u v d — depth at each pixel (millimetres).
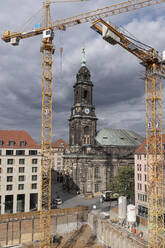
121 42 53062
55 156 163875
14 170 73812
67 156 114375
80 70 115125
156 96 54688
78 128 109750
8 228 59219
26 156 76000
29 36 67125
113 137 116250
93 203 86875
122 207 58688
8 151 74125
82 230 64625
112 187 84438
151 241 47719
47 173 57906
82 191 99938
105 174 104312
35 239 56125
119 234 52156
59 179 150375
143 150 75188
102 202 88750
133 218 54781
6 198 72688
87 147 103875
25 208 73938
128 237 49656
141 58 55719
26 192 74688
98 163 104312
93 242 57000
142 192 73625
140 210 73688
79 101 112812
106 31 49500
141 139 125750
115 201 90688
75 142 110250
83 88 113438
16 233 57375
